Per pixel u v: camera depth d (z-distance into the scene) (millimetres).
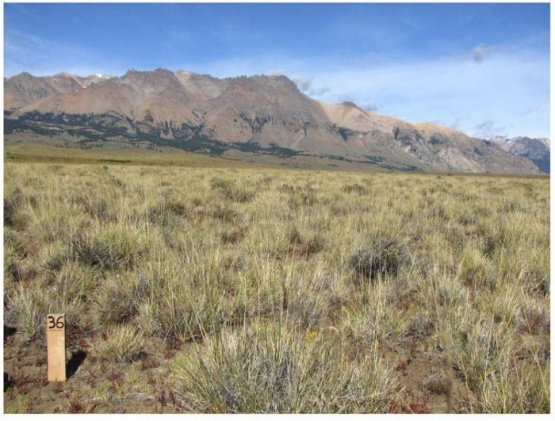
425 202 13547
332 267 6613
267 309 5137
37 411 3490
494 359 4039
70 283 5594
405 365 4277
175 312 4824
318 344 3965
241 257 6785
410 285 6012
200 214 11227
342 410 3340
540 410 3473
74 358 4281
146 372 4070
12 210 9711
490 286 6266
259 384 3426
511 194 17953
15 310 4773
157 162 124375
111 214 9656
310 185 19109
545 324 5062
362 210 11742
